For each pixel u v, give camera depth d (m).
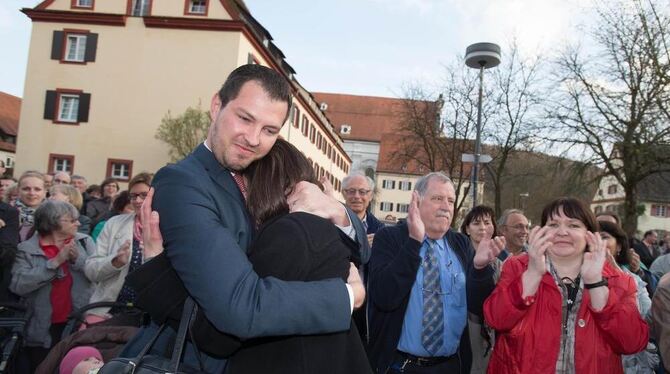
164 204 1.43
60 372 2.78
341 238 1.74
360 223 1.87
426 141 19.16
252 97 1.48
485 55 8.42
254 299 1.30
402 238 3.31
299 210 1.69
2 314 3.77
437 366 3.23
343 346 1.57
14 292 3.96
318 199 1.73
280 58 33.41
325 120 51.69
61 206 4.20
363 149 74.56
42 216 4.14
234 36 25.72
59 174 8.10
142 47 26.09
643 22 17.25
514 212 5.33
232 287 1.28
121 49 26.17
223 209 1.47
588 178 19.20
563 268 2.91
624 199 18.97
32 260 4.04
